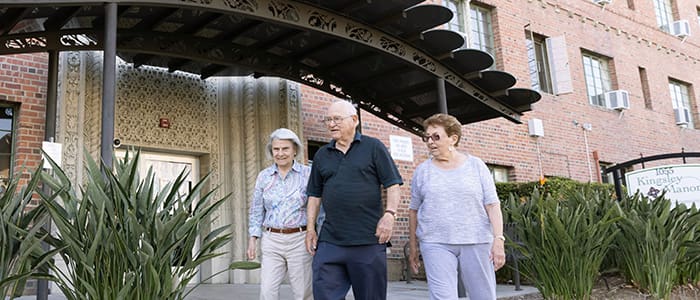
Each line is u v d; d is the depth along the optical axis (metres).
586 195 6.52
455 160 3.61
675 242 5.83
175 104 7.99
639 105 15.02
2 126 6.85
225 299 6.08
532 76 12.77
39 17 5.86
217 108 8.43
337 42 7.08
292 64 7.68
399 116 8.71
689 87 17.20
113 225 3.28
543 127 12.36
